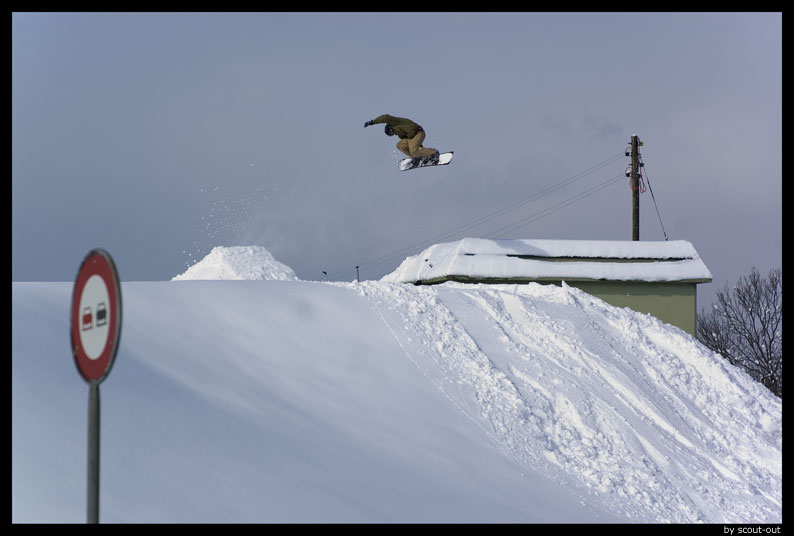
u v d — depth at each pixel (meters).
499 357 45.53
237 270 69.19
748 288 138.75
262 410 31.95
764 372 136.62
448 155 63.91
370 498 27.22
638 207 117.25
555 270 75.75
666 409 46.78
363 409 35.72
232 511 23.45
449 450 34.53
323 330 42.03
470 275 73.56
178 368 32.91
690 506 36.84
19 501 20.58
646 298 76.94
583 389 44.75
